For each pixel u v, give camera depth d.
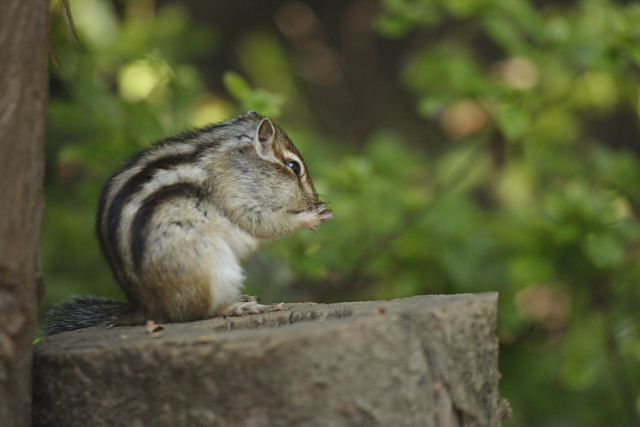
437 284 12.60
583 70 14.45
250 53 23.48
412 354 6.21
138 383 6.26
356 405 6.05
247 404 6.07
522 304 14.94
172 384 6.18
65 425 6.46
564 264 11.66
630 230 11.47
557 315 14.86
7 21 6.11
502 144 12.64
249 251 8.60
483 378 6.77
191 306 7.68
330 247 11.98
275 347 6.01
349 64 25.55
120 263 7.73
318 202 9.27
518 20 12.32
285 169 8.70
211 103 16.83
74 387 6.42
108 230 7.80
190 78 13.25
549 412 13.16
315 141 14.99
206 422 6.12
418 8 12.99
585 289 12.36
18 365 6.26
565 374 12.20
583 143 20.33
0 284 6.14
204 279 7.71
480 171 16.75
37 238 6.36
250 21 25.23
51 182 15.31
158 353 6.20
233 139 8.55
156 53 13.21
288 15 25.67
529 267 11.37
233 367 6.07
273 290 12.73
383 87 25.20
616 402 13.51
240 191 8.34
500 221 12.97
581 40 11.95
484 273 12.56
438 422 6.43
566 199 11.54
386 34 13.34
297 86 24.02
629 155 13.33
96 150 11.64
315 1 25.86
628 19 11.84
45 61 6.37
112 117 11.92
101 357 6.34
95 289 13.21
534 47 12.27
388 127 24.50
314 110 24.50
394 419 6.11
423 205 12.84
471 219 12.77
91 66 13.13
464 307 6.67
